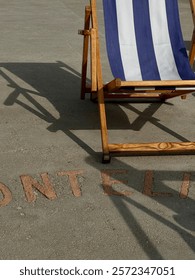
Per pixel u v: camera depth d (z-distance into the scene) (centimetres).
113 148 364
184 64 422
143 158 370
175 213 303
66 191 322
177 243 274
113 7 434
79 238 276
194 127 434
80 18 948
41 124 429
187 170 354
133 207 307
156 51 432
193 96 512
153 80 390
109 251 266
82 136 407
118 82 354
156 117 454
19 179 335
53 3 1121
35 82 548
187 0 1169
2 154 370
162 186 332
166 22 443
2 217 292
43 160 363
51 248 267
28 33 804
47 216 295
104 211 302
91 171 349
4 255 261
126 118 449
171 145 372
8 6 1073
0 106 468
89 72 588
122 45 429
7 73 577
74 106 476
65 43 737
